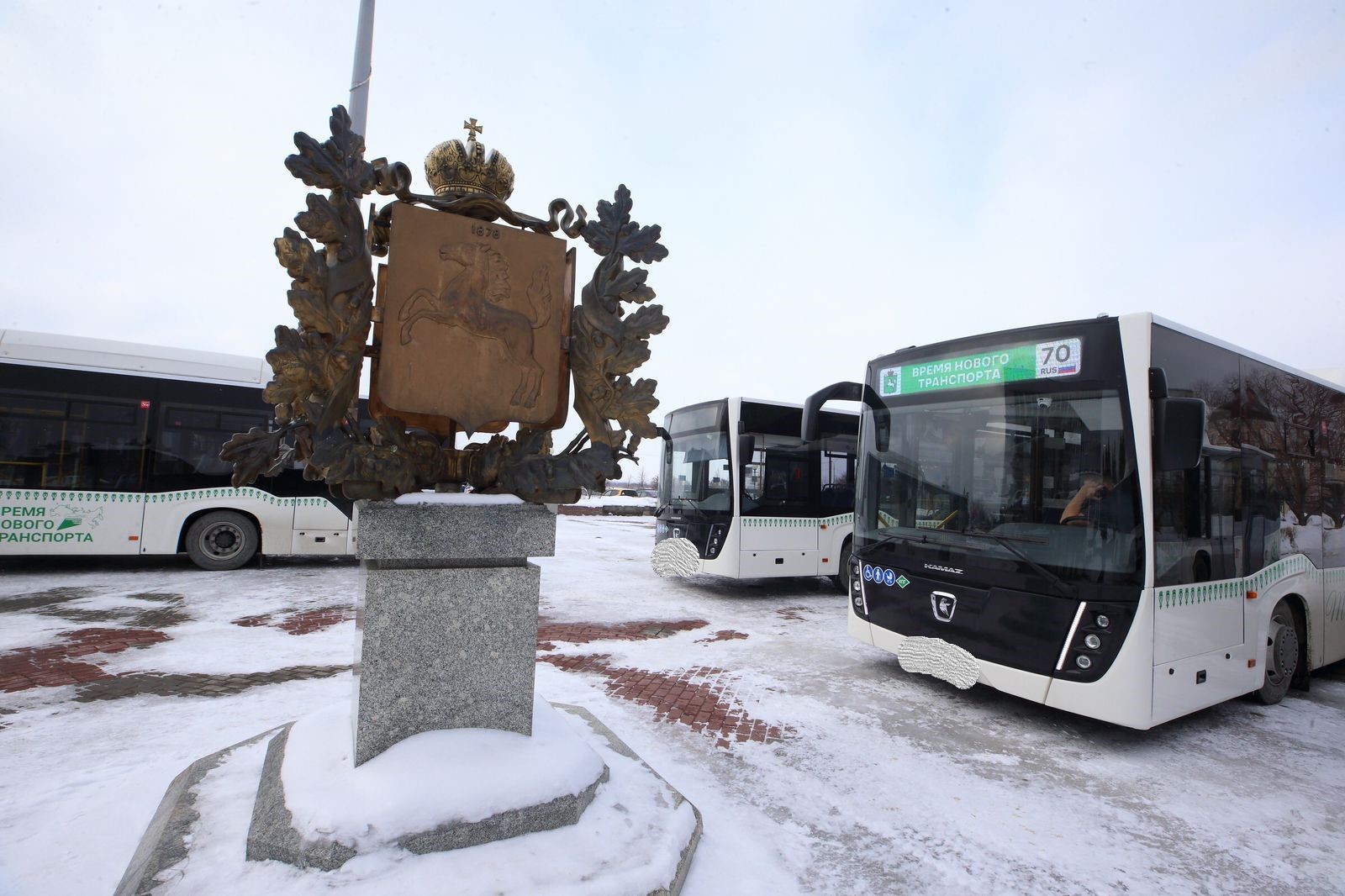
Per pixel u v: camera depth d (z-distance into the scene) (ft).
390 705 10.02
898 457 20.68
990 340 18.49
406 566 10.46
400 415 10.85
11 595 30.35
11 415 33.17
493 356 10.94
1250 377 19.47
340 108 10.15
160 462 35.63
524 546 10.93
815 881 10.21
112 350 35.35
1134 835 12.10
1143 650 15.01
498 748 10.19
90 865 9.63
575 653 22.98
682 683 19.93
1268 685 19.83
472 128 11.66
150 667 19.57
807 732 16.43
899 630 19.66
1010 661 16.75
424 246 10.58
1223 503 17.89
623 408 11.80
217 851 8.74
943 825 12.16
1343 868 11.19
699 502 36.29
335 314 9.92
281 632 24.09
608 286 11.87
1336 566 23.08
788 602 35.35
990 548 17.51
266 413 37.83
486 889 8.07
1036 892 10.22
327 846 8.35
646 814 10.27
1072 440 16.53
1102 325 16.37
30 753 13.53
